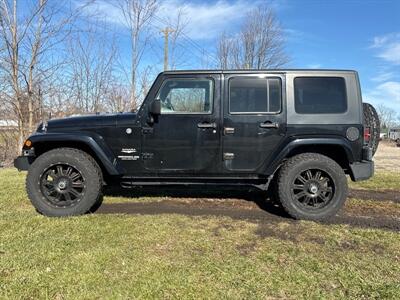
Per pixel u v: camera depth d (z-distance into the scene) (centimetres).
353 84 475
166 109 478
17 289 282
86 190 473
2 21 1025
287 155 478
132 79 1391
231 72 475
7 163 1051
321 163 466
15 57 1056
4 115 1102
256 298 278
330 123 469
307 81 475
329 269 327
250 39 2597
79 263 327
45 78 1162
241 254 357
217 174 484
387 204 561
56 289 284
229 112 472
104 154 477
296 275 314
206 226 438
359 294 286
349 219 479
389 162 1405
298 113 470
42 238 388
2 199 555
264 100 474
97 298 273
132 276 306
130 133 477
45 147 500
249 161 475
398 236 410
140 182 501
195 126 474
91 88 1306
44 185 475
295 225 447
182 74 477
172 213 493
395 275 316
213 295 280
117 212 497
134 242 380
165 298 275
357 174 471
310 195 471
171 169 482
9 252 349
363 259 348
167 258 343
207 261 338
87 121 484
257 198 584
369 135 477
